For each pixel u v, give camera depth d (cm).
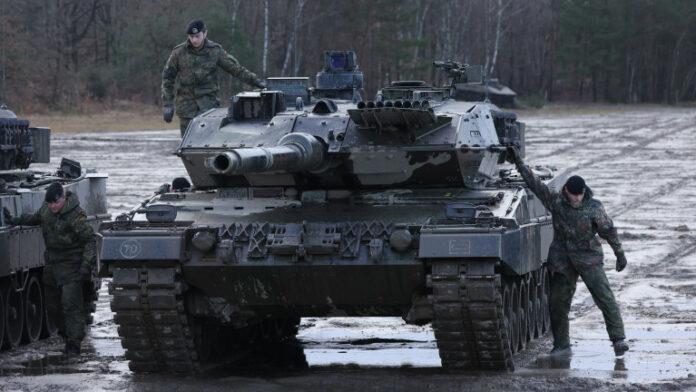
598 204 2612
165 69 3134
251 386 2289
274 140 2638
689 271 4069
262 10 15012
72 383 2322
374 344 2891
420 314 2414
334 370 2508
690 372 2397
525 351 2739
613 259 4375
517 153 2666
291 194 2648
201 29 3095
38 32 15000
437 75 14775
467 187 2655
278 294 2445
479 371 2436
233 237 2388
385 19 14250
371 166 2591
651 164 8131
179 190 2802
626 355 2633
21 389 2252
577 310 3384
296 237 2366
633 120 13200
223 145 2670
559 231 2636
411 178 2622
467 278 2286
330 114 2708
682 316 3188
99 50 16412
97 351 2788
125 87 14775
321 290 2422
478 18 17388
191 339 2452
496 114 2975
